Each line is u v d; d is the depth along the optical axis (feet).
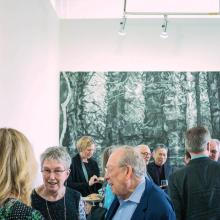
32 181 4.99
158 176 17.56
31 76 15.78
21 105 14.17
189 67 22.17
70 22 22.61
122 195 6.51
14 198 4.71
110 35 22.52
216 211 8.21
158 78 21.81
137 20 22.49
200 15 22.15
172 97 21.65
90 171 16.66
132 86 21.81
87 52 22.44
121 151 6.51
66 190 8.35
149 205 6.25
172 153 21.26
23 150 4.93
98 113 21.67
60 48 22.44
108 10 22.65
